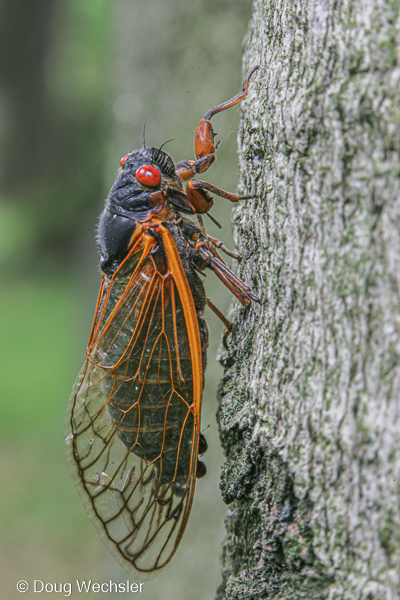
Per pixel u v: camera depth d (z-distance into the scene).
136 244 0.22
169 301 0.22
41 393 0.56
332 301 0.20
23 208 0.87
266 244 0.21
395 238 0.19
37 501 0.42
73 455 0.22
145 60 0.33
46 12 0.91
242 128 0.22
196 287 0.22
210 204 0.22
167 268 0.22
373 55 0.20
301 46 0.20
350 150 0.20
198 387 0.22
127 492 0.22
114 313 0.22
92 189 0.86
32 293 0.75
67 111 0.90
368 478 0.20
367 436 0.20
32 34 0.91
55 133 0.90
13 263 0.82
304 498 0.20
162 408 0.22
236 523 0.22
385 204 0.20
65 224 0.85
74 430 0.22
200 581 0.27
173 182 0.22
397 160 0.19
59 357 0.62
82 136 0.89
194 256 0.22
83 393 0.22
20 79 0.91
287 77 0.20
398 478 0.19
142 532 0.22
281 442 0.20
